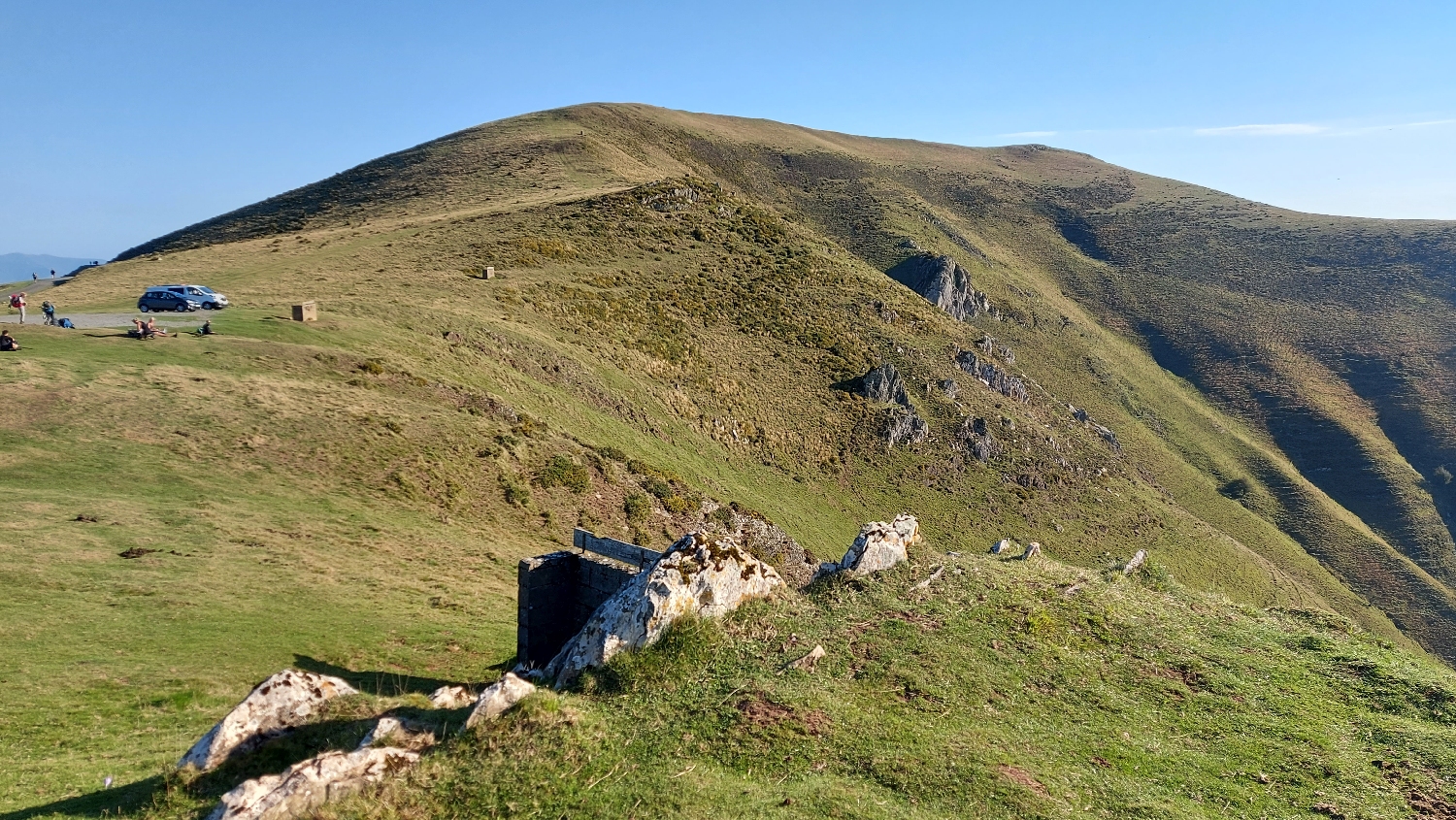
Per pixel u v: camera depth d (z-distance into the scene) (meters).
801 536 54.53
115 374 32.66
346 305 51.31
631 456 48.09
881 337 95.12
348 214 103.44
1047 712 13.62
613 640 13.02
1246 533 101.56
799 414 75.12
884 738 11.85
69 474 25.20
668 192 111.31
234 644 17.23
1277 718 14.18
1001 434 89.12
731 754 11.07
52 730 12.88
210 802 9.60
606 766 10.61
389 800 9.38
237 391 34.06
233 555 22.30
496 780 10.04
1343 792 11.85
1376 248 191.38
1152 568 23.53
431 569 25.78
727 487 55.00
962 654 15.05
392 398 39.09
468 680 17.42
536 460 39.66
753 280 95.38
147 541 21.86
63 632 16.42
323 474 30.66
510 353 53.41
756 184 181.25
